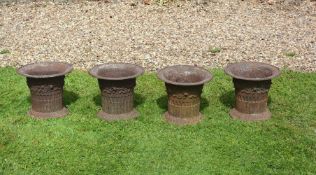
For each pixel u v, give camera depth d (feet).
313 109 13.60
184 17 20.10
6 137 12.36
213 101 14.06
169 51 17.22
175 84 12.49
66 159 11.65
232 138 12.37
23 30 19.03
